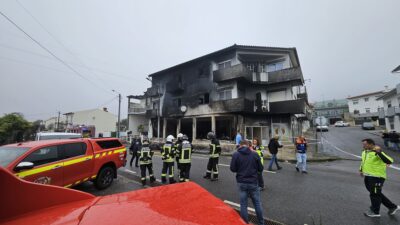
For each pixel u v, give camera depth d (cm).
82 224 98
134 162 1231
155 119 2784
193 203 128
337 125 4350
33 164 441
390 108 2267
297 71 1758
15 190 110
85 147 609
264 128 1950
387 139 1770
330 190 624
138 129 3388
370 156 463
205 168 984
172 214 111
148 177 808
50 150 514
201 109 2081
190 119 2347
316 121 1702
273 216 438
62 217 107
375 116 4128
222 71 1908
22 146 500
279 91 1953
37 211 114
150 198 136
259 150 769
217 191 609
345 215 444
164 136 2473
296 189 635
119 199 135
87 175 592
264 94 2006
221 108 1875
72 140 586
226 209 122
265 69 2050
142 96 3469
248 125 1930
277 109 1883
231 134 2080
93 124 4288
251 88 2038
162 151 719
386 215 446
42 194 119
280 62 1988
